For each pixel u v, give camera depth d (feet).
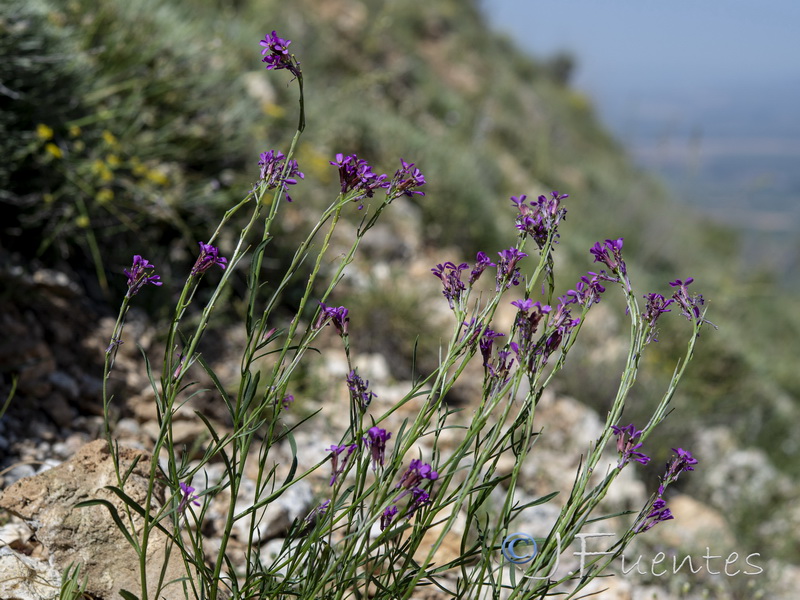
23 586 6.57
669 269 37.29
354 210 20.39
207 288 14.30
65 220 12.44
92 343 11.46
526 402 5.55
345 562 5.81
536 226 5.72
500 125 42.96
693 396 23.18
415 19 49.14
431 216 22.89
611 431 5.65
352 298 15.98
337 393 13.24
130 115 14.88
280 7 33.81
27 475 8.84
